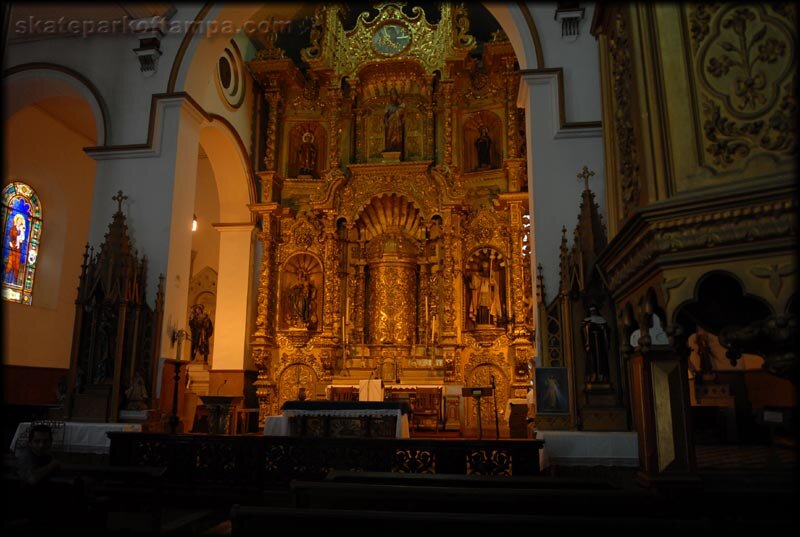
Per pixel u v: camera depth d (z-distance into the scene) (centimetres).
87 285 1085
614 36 568
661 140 430
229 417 1174
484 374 1580
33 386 1530
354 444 838
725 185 393
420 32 1786
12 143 1527
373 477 592
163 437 888
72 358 1055
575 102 1046
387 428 1107
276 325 1684
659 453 586
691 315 534
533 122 1051
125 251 1090
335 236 1700
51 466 531
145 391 1047
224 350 1655
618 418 890
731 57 414
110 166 1177
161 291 1102
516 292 1566
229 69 1647
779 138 381
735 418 1248
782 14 394
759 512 533
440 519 414
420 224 1734
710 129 413
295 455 851
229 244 1720
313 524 425
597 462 853
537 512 486
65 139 1678
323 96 1861
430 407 1512
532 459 794
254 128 1797
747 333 407
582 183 1018
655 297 454
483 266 1666
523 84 1086
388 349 1636
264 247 1702
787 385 1238
